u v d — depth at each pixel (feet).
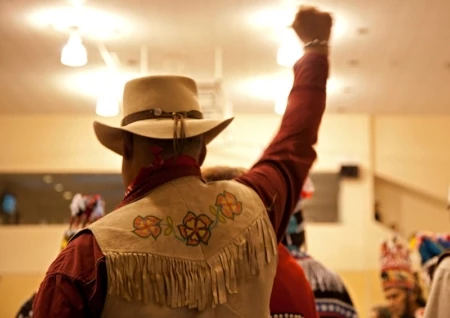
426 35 12.87
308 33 4.88
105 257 3.65
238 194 4.24
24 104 18.95
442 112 20.61
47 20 12.07
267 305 4.18
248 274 4.06
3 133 21.58
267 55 13.97
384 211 22.65
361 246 21.66
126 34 12.77
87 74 15.46
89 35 12.84
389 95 17.94
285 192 4.52
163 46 13.48
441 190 22.47
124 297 3.63
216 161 20.52
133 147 4.22
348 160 21.75
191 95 4.42
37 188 21.62
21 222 21.53
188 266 3.82
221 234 4.01
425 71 15.40
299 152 4.59
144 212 3.89
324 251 21.63
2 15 11.86
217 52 13.82
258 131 20.52
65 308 3.56
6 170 21.54
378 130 22.30
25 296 21.08
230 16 11.77
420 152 22.43
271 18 11.82
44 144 21.61
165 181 4.05
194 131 4.16
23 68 15.10
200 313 3.81
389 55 14.17
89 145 21.57
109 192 21.54
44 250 21.40
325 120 22.00
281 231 4.54
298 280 5.62
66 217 21.59
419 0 11.14
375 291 21.29
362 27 12.47
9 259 21.34
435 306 6.50
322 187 21.86
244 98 17.79
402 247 12.94
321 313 6.68
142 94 4.32
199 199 4.06
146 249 3.75
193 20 12.00
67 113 20.45
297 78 4.79
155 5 11.33
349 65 14.99
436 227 22.47
